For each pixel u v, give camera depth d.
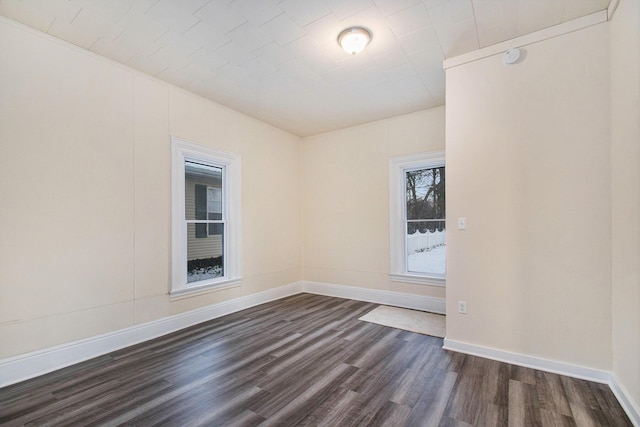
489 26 2.51
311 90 3.71
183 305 3.57
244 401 2.08
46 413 1.96
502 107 2.71
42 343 2.49
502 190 2.69
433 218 4.34
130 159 3.11
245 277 4.42
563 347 2.43
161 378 2.39
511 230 2.64
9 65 2.38
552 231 2.48
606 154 2.30
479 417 1.89
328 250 5.24
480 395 2.13
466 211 2.84
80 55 2.77
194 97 3.77
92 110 2.84
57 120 2.62
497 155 2.71
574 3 2.24
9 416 1.93
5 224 2.34
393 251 4.55
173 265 3.46
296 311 4.23
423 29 2.55
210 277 4.02
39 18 2.38
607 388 2.20
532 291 2.55
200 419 1.89
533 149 2.57
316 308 4.38
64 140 2.65
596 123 2.34
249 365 2.61
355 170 4.96
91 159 2.82
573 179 2.41
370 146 4.81
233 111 4.29
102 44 2.73
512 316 2.63
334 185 5.19
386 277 4.62
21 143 2.42
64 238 2.64
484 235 2.76
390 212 4.59
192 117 3.74
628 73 1.99
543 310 2.51
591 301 2.33
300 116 4.57
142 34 2.60
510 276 2.64
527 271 2.57
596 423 1.84
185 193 3.76
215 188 4.13
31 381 2.35
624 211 2.05
